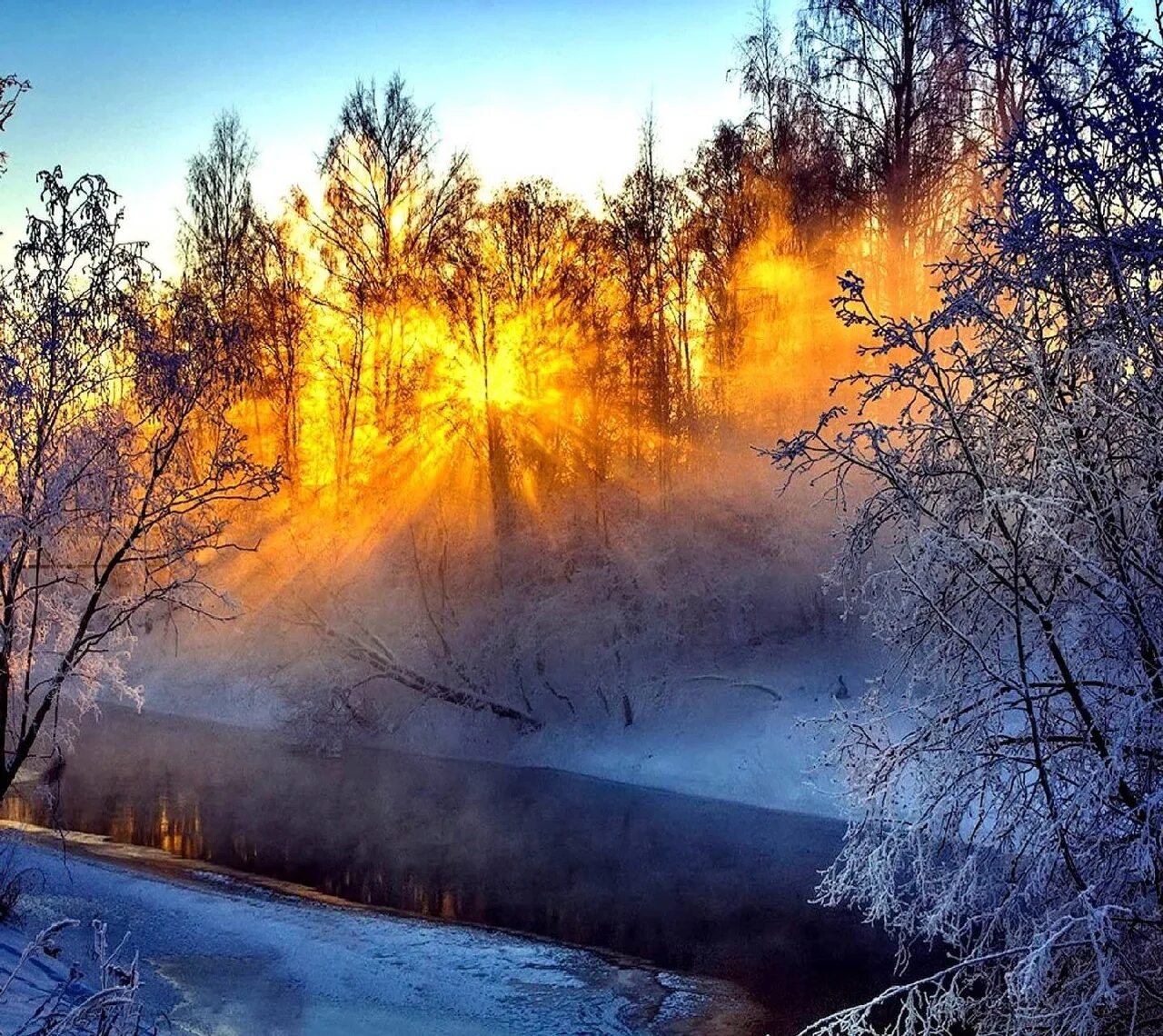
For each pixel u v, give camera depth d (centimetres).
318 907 1728
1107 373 629
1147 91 614
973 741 648
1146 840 573
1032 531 615
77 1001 1005
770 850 2045
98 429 1160
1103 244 621
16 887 1511
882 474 667
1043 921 615
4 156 1138
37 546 1155
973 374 657
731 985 1417
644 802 2434
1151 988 624
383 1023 1295
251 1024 1272
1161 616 626
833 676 2505
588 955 1534
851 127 2397
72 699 1273
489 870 1977
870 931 1603
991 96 1856
